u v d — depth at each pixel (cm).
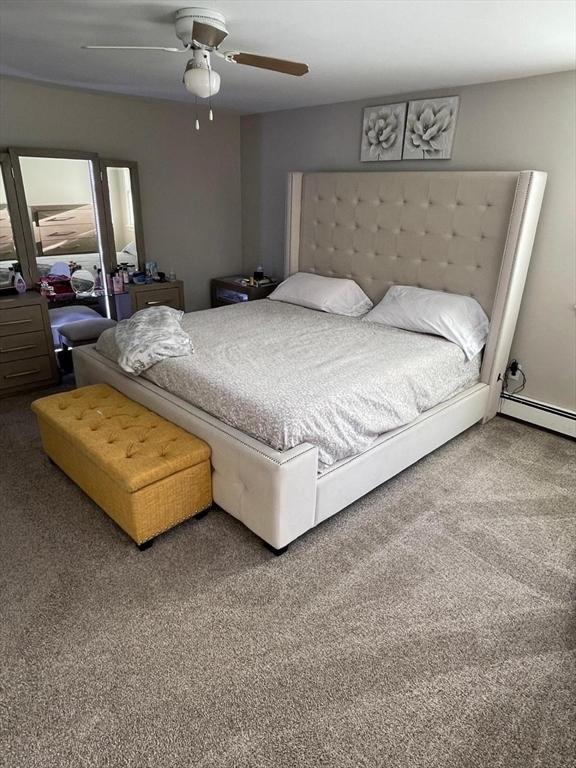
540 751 138
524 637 173
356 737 140
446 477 270
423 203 334
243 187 493
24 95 350
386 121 353
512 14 186
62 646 166
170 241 462
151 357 255
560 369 312
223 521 231
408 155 348
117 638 169
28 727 142
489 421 338
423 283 348
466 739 140
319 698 151
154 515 204
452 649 168
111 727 142
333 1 178
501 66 261
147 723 143
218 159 471
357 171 386
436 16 190
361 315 366
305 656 165
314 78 299
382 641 171
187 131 442
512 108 294
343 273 399
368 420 229
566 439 314
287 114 427
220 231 496
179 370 246
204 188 470
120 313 430
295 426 198
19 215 364
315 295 380
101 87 352
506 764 134
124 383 269
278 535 199
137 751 136
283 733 141
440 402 286
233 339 292
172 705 148
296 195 411
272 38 223
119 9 194
